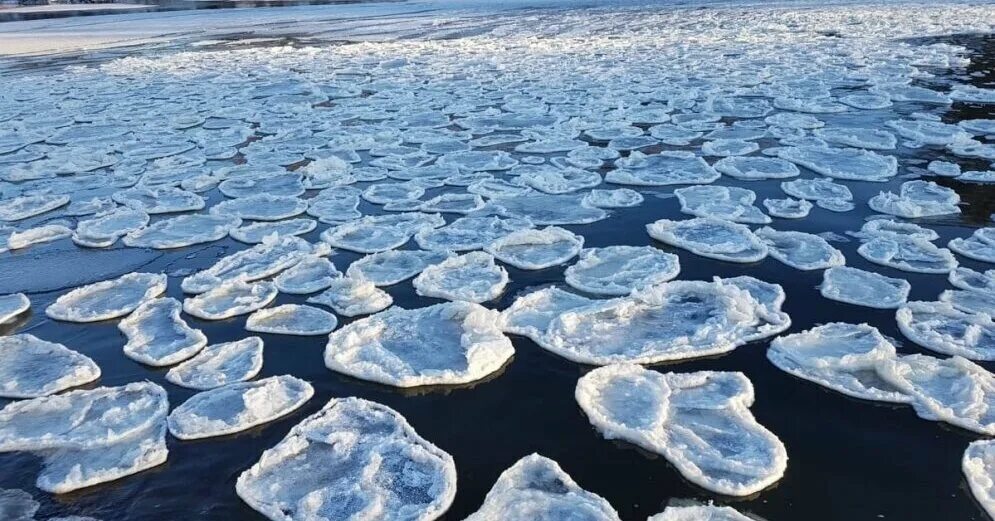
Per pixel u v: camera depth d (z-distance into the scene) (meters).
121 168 7.47
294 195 6.31
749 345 3.45
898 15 18.80
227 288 4.29
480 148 7.72
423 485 2.58
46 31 27.89
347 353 3.44
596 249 4.67
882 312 3.71
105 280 4.61
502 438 2.86
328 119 9.58
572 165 6.85
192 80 13.48
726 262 4.45
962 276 4.03
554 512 2.40
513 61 14.06
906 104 8.70
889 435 2.77
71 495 2.60
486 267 4.48
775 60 12.57
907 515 2.37
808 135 7.50
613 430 2.82
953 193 5.41
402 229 5.28
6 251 5.18
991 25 15.78
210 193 6.55
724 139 7.48
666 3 29.00
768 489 2.50
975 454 2.59
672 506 2.43
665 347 3.42
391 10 34.28
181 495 2.59
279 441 2.88
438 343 3.56
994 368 3.14
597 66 12.89
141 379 3.38
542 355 3.45
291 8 40.47
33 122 10.02
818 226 5.00
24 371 3.45
